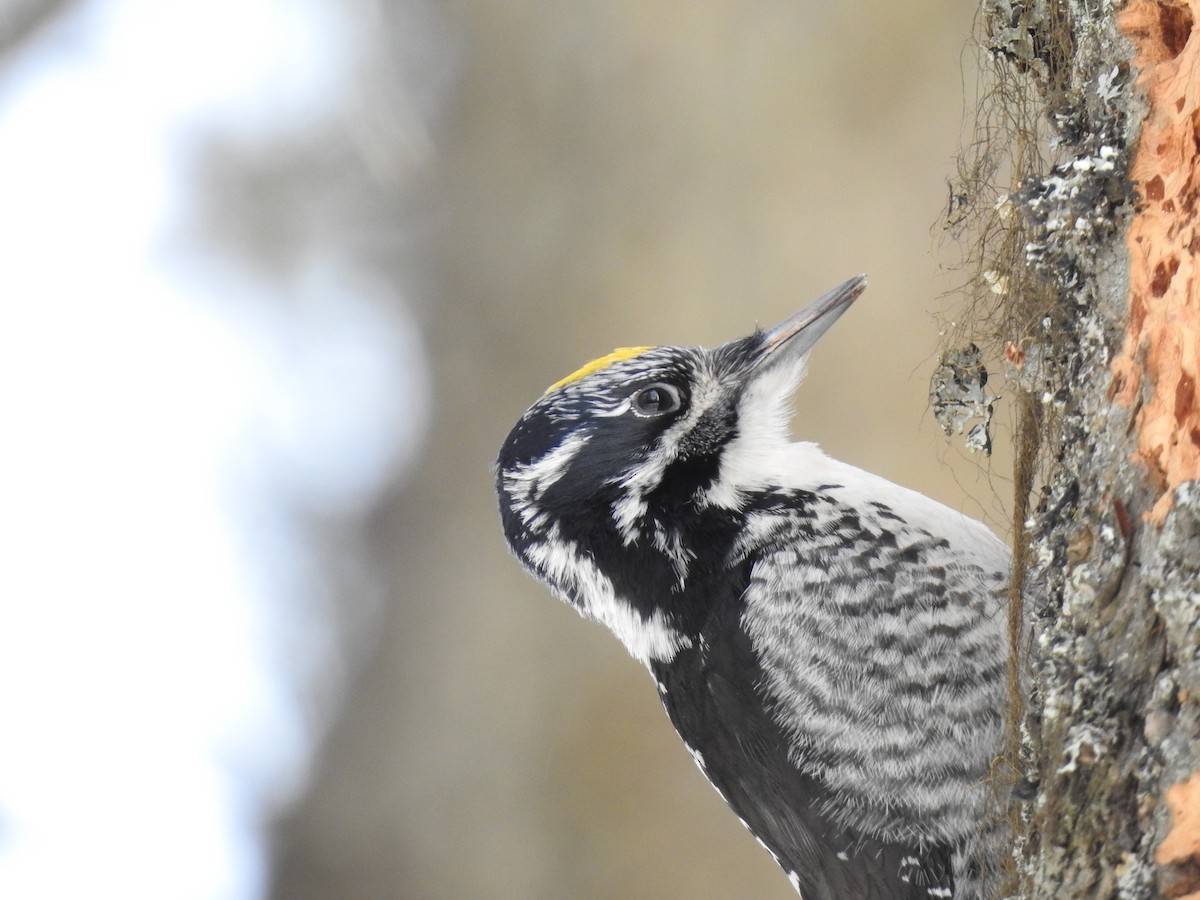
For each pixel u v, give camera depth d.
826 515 7.20
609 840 12.49
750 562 7.25
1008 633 6.29
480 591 13.61
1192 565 5.08
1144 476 5.37
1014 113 6.46
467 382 13.82
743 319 12.18
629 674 12.85
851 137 12.07
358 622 14.41
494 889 12.70
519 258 13.43
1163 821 4.98
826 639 6.99
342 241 16.27
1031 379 6.00
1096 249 5.68
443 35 14.15
